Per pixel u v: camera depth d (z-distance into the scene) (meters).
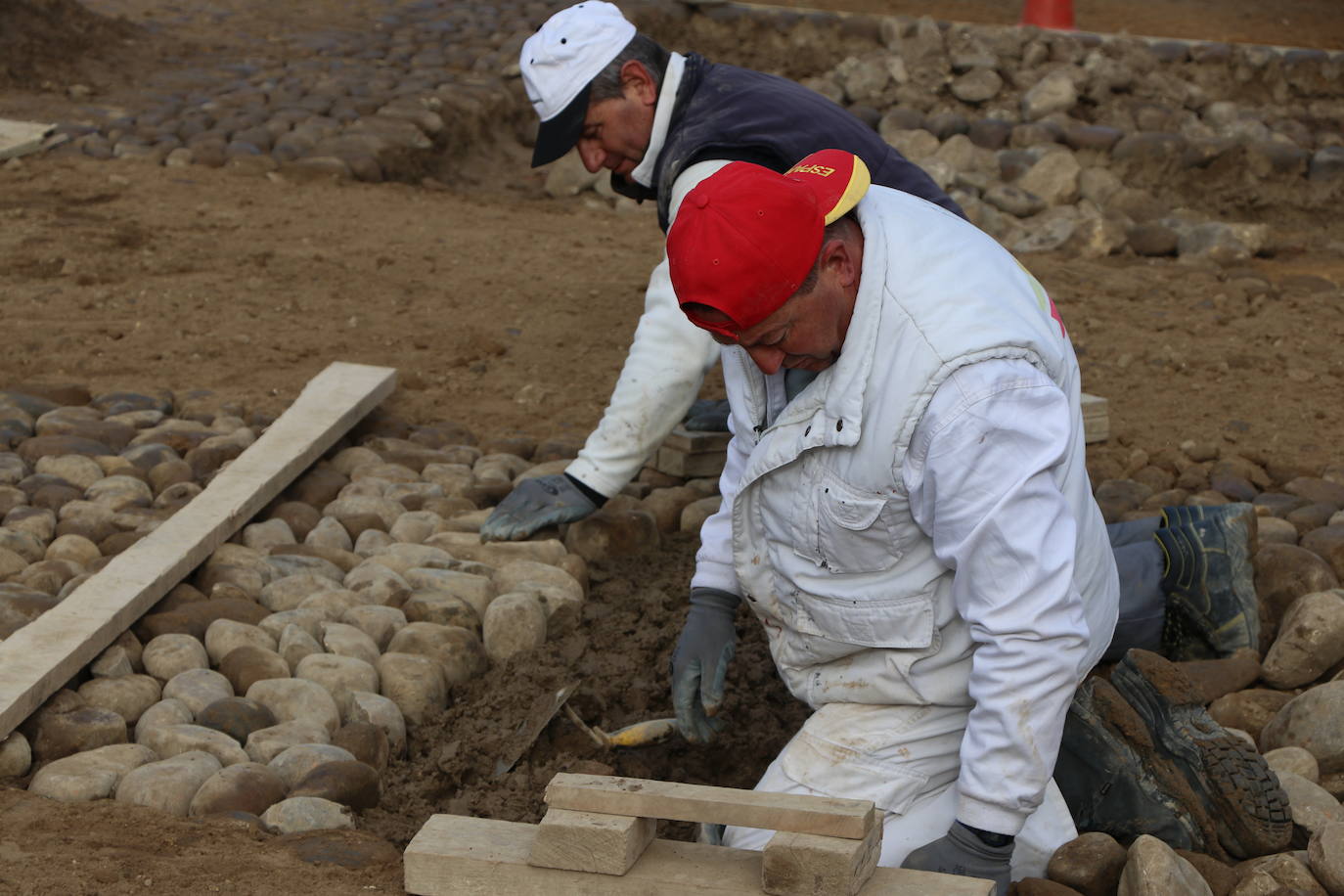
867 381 2.30
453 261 7.45
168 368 5.63
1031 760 2.28
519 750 3.09
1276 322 6.65
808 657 2.71
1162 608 3.47
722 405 4.70
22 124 9.18
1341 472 4.72
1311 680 3.44
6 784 2.84
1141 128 10.49
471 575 3.78
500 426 5.25
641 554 4.14
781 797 2.28
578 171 9.73
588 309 6.70
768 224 2.16
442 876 2.38
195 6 12.93
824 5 13.20
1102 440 4.96
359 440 4.95
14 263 6.87
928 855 2.39
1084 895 2.54
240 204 8.31
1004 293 2.35
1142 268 7.89
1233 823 2.68
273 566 3.82
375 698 3.21
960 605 2.36
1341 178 9.73
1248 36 12.59
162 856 2.52
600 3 3.64
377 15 13.04
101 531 4.02
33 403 4.98
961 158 9.45
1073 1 13.55
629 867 2.30
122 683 3.16
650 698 3.43
